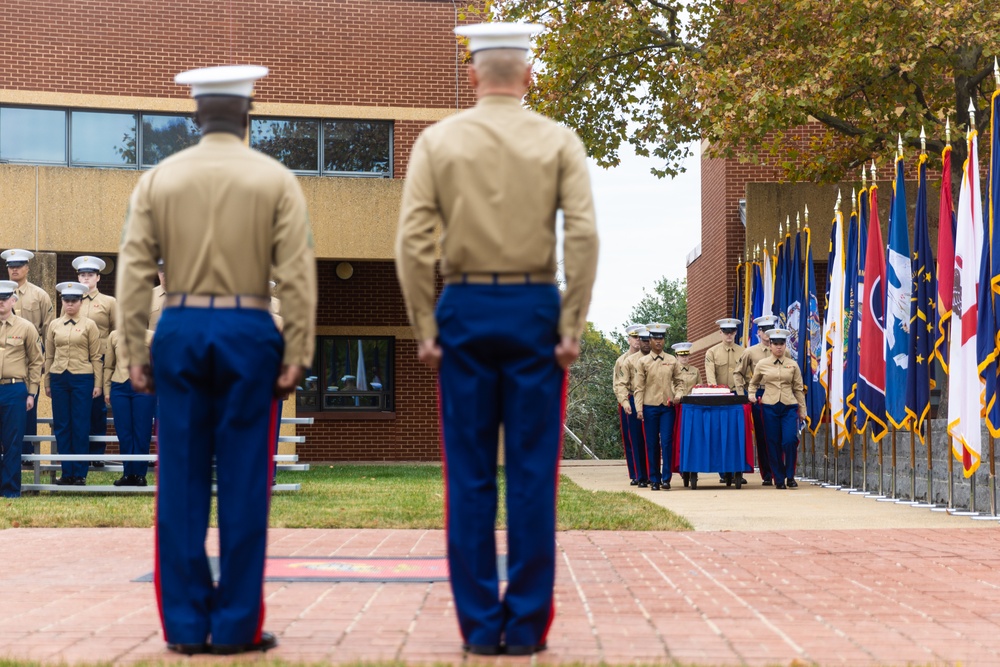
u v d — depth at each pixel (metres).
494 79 4.47
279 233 4.48
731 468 15.88
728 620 5.23
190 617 4.40
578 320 4.37
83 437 13.75
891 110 18.72
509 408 4.41
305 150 22.70
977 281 11.09
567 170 4.40
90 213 19.78
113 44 21.81
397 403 23.19
